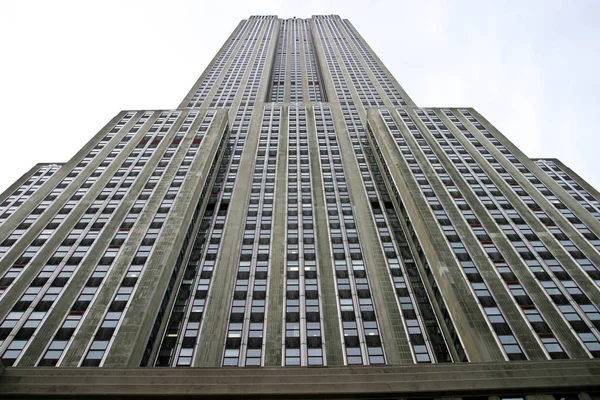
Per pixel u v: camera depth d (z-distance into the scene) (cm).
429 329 4159
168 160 6425
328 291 4512
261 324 4122
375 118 7969
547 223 4909
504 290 3925
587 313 3653
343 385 2595
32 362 3338
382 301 4409
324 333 4006
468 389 2564
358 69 12619
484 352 3356
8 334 3556
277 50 15625
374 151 7600
